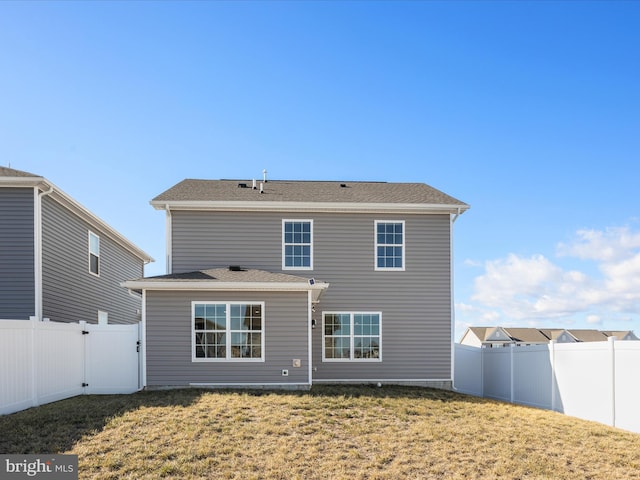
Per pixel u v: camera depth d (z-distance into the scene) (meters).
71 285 16.11
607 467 7.95
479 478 7.45
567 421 11.04
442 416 10.95
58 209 15.04
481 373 17.53
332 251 15.98
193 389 12.93
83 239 17.23
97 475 6.98
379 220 16.19
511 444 8.99
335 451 8.34
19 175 13.62
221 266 15.60
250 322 13.58
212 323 13.50
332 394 12.61
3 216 13.51
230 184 17.88
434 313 15.98
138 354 13.32
